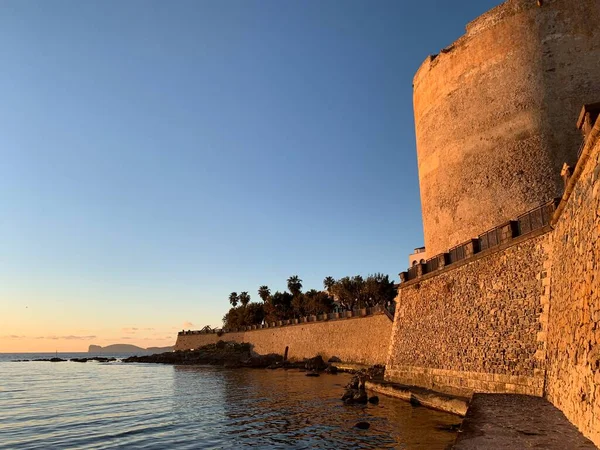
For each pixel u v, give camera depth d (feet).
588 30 78.02
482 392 63.46
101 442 67.31
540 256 57.67
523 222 63.31
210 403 107.14
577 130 75.61
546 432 34.24
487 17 90.43
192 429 75.46
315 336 198.39
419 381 86.07
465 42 94.48
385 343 148.36
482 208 85.76
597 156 33.27
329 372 167.73
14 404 114.93
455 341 74.95
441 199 97.25
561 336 44.60
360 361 161.89
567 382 40.09
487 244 71.82
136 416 92.02
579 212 38.86
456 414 65.21
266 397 111.14
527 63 82.53
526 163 79.56
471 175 89.15
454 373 73.36
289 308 293.43
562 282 46.44
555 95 78.54
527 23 83.82
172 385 159.22
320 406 90.94
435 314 84.28
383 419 69.87
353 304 230.89
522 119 81.51
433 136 101.86
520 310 59.67
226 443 62.95
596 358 30.35
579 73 77.25
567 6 80.28
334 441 59.00
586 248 35.50
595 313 31.48
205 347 333.62
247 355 270.05
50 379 209.36
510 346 60.03
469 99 91.91
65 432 76.18
